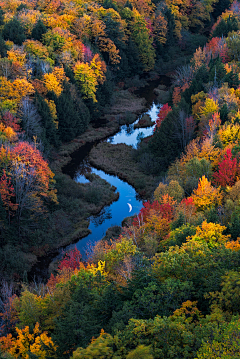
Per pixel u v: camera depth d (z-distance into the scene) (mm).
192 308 20828
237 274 20922
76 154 72750
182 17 149875
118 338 18625
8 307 31547
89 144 77375
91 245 44688
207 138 52344
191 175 48406
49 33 85000
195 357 16750
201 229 32094
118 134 82500
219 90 67625
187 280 24219
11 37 79500
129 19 123812
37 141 61188
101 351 17609
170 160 64250
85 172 66000
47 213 51688
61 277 35188
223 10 166000
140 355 16625
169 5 149250
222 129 55062
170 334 18250
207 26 162000
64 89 75438
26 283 37250
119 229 49938
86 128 83750
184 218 36250
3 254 43125
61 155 70688
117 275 30453
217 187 44656
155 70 127562
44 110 66312
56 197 51656
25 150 49500
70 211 53844
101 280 28312
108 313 23797
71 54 84812
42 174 49438
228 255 24016
